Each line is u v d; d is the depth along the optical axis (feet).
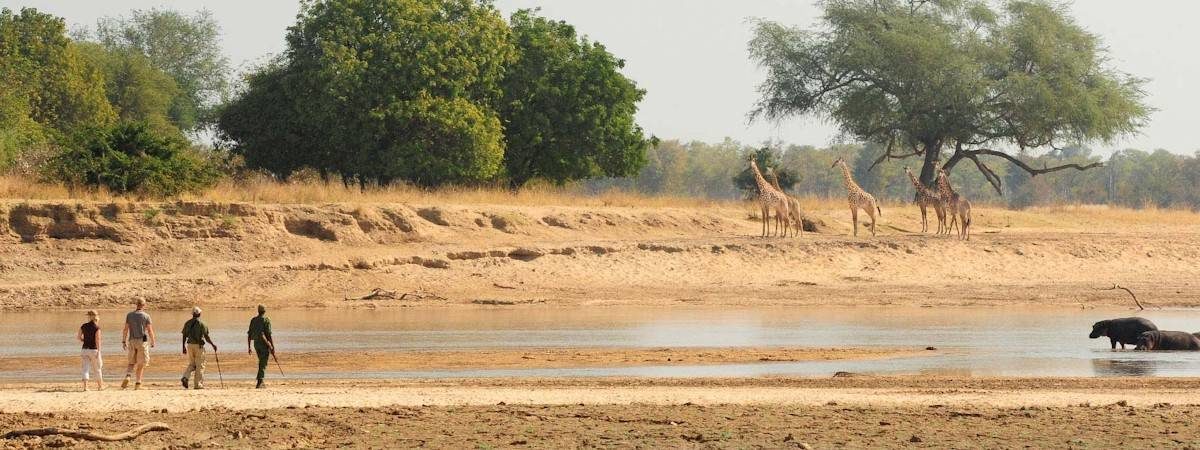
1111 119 307.58
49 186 189.57
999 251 207.82
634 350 117.19
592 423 74.43
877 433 71.15
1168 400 84.17
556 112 266.16
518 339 126.31
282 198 202.39
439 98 242.37
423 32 244.22
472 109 244.63
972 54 310.86
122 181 190.70
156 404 81.46
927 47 300.61
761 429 72.33
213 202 186.60
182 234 180.45
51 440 68.80
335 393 87.10
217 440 69.82
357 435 70.90
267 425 73.36
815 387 92.02
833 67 318.04
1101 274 199.52
